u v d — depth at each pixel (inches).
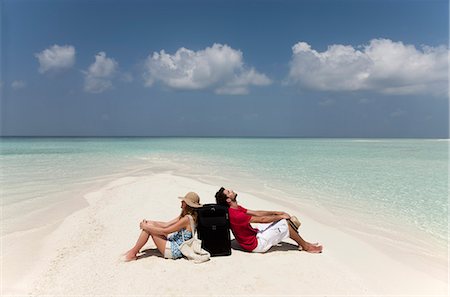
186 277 190.1
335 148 1822.1
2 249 234.1
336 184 522.0
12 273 195.9
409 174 642.2
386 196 433.4
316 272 199.2
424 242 262.4
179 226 216.5
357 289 179.8
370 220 322.3
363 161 939.3
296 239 233.8
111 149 1611.7
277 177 595.2
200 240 222.8
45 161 877.2
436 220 323.0
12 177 564.1
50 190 446.9
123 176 587.2
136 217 315.3
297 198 416.2
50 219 308.8
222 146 2102.6
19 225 290.2
